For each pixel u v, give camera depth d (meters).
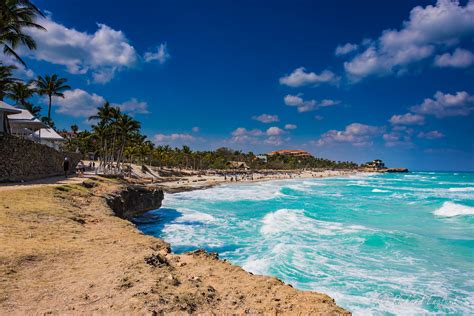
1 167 21.36
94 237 10.48
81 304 5.45
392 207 33.62
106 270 7.20
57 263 7.51
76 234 10.62
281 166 193.12
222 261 9.68
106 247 9.32
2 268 6.73
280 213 27.83
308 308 6.15
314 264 13.55
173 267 8.42
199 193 52.34
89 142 83.31
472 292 10.70
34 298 5.61
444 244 16.84
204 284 7.23
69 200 16.97
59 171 35.03
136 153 88.25
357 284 11.40
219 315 5.66
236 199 43.12
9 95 53.69
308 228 21.22
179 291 6.40
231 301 6.35
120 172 59.88
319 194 51.88
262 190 59.81
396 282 11.59
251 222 24.72
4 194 15.12
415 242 17.14
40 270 6.98
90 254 8.46
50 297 5.68
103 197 20.22
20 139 24.16
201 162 133.12
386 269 12.98
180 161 123.75
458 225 22.86
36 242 8.94
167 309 5.47
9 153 22.34
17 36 25.88
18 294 5.71
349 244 16.77
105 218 14.38
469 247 16.22
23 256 7.59
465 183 88.56
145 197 27.78
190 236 19.72
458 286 11.21
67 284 6.31
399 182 95.62
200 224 23.84
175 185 61.66
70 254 8.29
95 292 5.96
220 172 122.25
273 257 14.52
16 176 23.42
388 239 17.61
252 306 6.19
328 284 11.41
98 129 60.12
